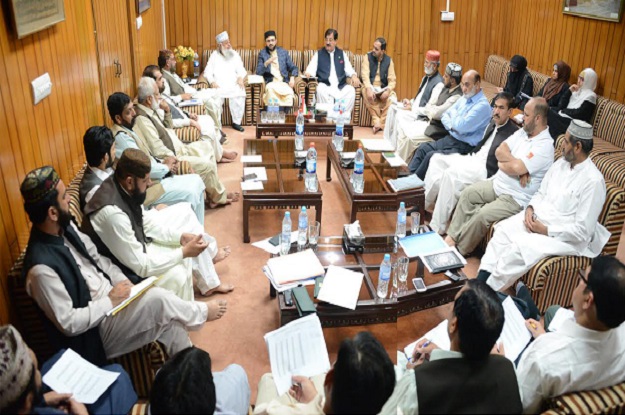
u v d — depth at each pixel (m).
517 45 6.93
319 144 5.96
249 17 6.88
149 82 4.16
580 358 1.79
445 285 2.83
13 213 2.44
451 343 1.75
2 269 2.28
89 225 2.55
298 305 2.55
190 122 4.91
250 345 2.91
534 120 3.61
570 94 5.35
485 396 1.59
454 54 7.31
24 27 2.49
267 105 5.87
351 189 3.85
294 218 4.32
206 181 4.29
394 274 2.83
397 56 7.21
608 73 5.20
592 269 1.78
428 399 1.59
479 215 3.68
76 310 2.15
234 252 3.81
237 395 1.83
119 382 1.97
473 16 7.13
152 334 2.35
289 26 6.96
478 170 4.07
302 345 2.20
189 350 1.54
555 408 1.76
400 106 5.68
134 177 2.61
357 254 3.06
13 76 2.45
